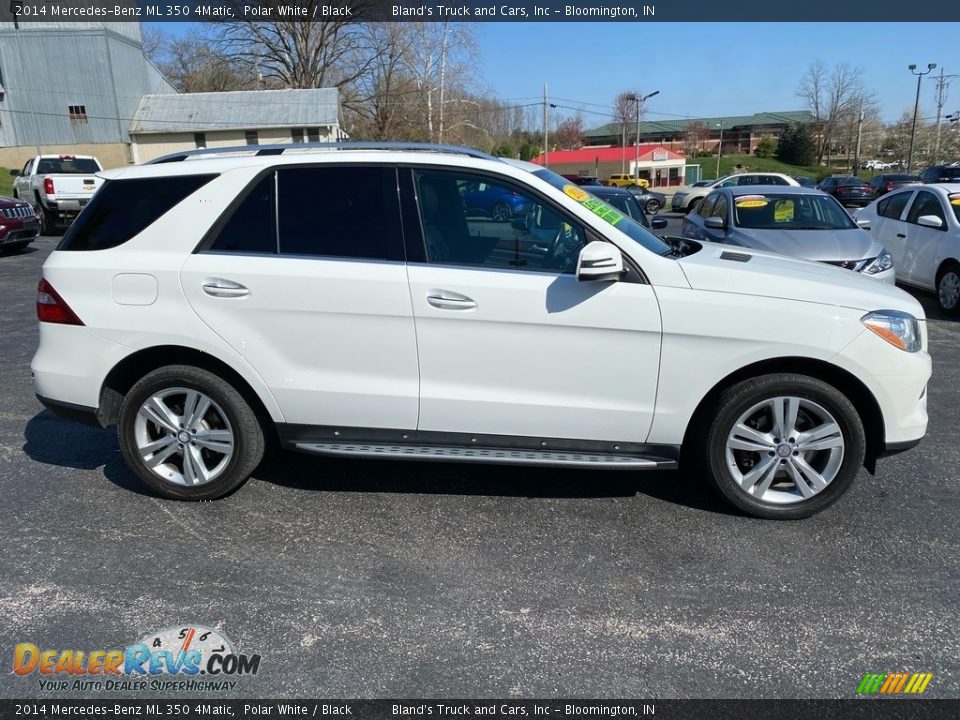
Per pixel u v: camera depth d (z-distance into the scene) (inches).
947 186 376.8
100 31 1439.5
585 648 108.7
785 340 133.7
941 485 161.6
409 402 141.8
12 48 1417.3
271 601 120.0
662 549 135.3
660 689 100.7
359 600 120.3
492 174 138.9
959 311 343.6
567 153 2950.3
